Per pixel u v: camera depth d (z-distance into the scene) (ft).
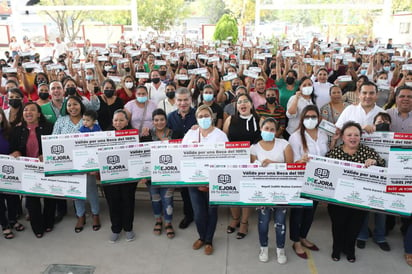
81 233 14.08
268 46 33.58
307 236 13.55
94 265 12.08
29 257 12.59
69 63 28.58
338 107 15.61
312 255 12.37
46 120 14.12
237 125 13.16
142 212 15.72
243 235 13.52
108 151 12.33
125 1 67.10
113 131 12.51
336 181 10.93
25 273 11.75
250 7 72.64
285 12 72.79
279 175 11.21
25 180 13.07
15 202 14.25
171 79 24.43
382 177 10.57
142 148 12.64
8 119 15.85
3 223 13.69
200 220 12.47
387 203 10.69
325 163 10.90
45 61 29.30
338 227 11.71
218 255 12.48
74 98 13.60
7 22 77.87
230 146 11.60
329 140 12.60
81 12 67.62
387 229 13.73
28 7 62.44
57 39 54.95
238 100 13.07
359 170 10.69
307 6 60.03
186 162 11.89
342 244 12.05
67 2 65.46
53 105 16.14
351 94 17.75
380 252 12.51
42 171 12.89
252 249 12.80
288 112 15.84
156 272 11.67
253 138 13.14
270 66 27.55
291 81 18.90
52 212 14.12
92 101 16.69
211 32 75.25
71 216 15.47
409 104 12.66
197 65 28.40
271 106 15.84
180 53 32.86
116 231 13.30
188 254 12.60
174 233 13.87
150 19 69.10
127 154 12.53
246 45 34.88
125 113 13.30
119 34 69.41
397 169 10.44
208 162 11.82
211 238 12.62
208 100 15.42
